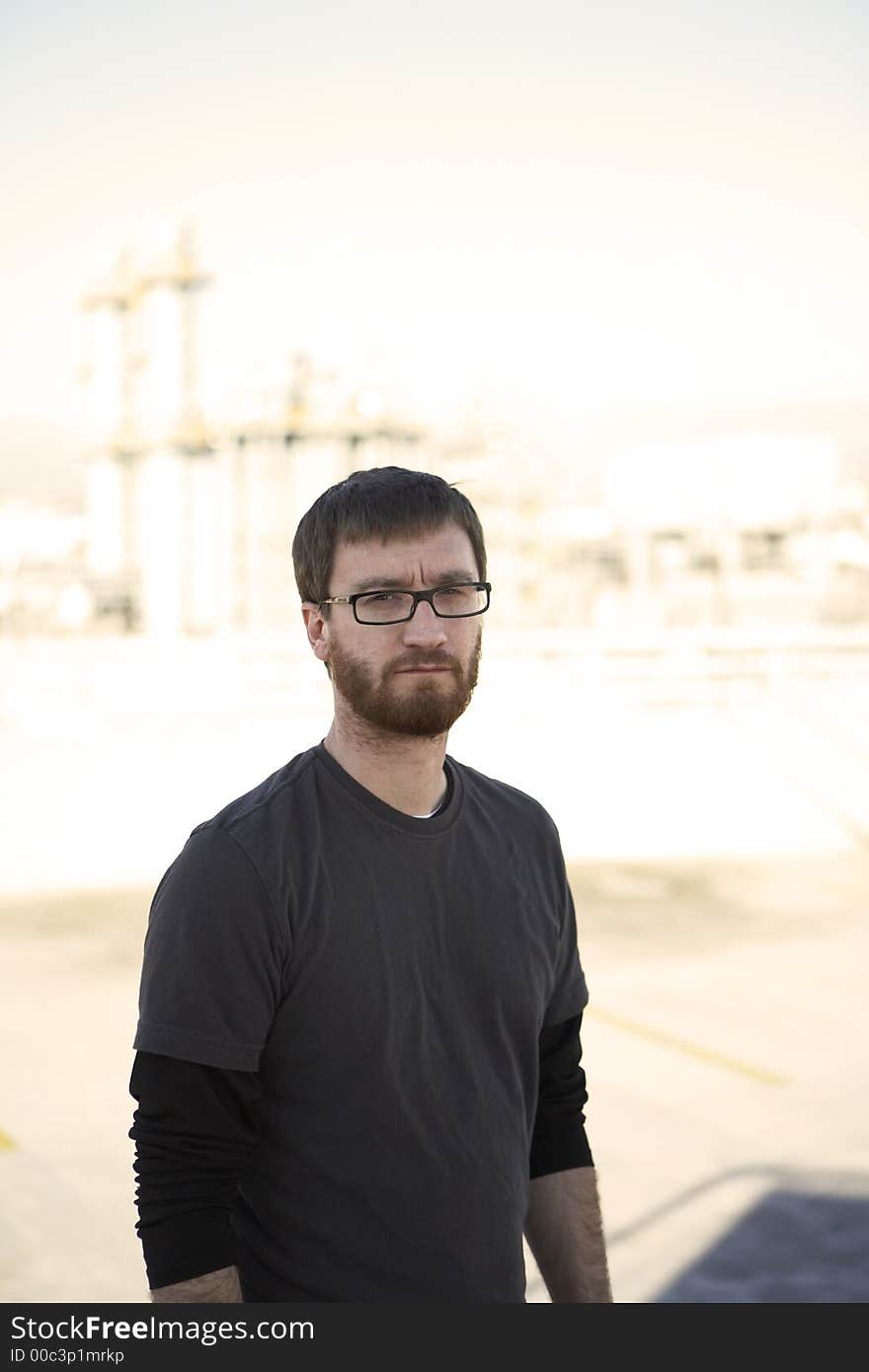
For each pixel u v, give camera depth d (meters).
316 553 1.37
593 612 28.30
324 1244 1.29
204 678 20.53
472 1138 1.35
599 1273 1.54
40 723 19.39
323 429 29.33
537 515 29.16
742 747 19.62
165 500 29.91
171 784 17.41
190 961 1.25
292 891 1.27
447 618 1.32
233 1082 1.25
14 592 27.11
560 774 18.38
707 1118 7.21
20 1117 7.10
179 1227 1.23
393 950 1.31
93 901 13.06
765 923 12.40
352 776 1.35
